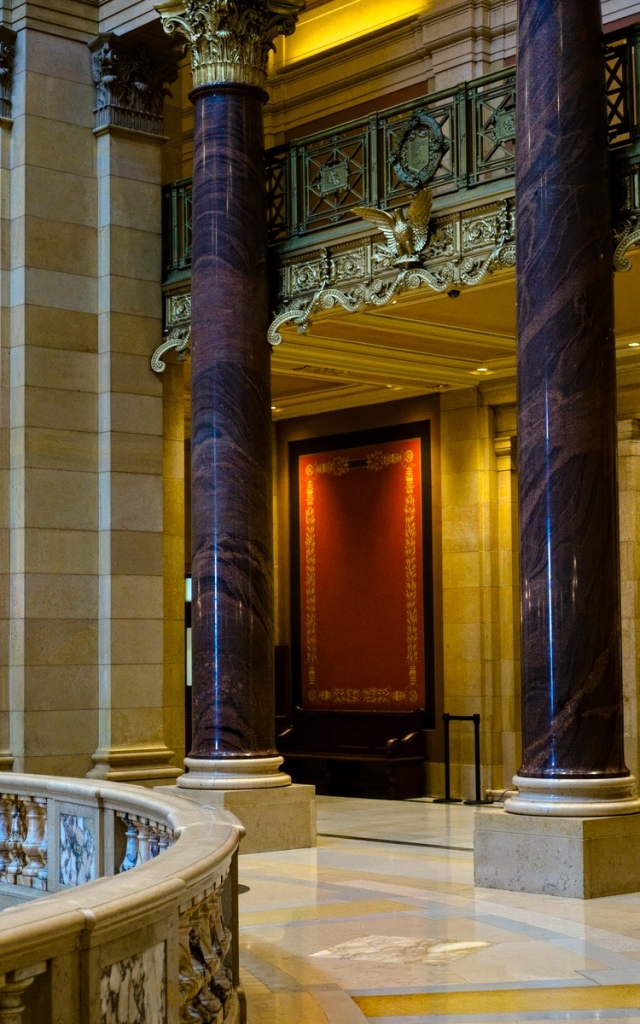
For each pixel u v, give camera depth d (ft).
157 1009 13.03
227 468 39.52
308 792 39.47
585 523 30.66
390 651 57.00
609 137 32.86
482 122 36.45
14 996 10.52
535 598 30.96
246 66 41.27
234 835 17.53
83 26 46.32
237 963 18.94
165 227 47.01
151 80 46.91
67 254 45.39
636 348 46.32
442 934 25.79
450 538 54.54
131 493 45.47
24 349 44.16
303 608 60.70
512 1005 20.42
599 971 22.54
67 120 45.78
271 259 41.55
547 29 31.68
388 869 34.76
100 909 11.37
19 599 43.70
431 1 52.34
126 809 25.59
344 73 56.65
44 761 43.50
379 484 57.98
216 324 40.19
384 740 56.08
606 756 30.48
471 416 54.19
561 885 29.73
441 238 36.94
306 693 60.23
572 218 31.17
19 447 44.09
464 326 43.93
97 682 44.93
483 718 52.90
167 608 46.62
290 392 56.70
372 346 46.70
